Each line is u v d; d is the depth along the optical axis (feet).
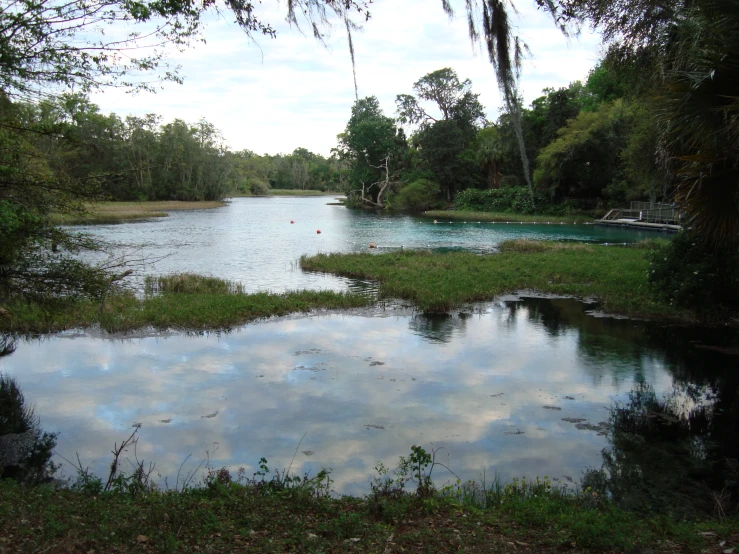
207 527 15.96
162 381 33.14
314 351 39.27
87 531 15.20
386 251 98.02
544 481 21.88
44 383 32.68
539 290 62.23
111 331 43.65
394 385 32.78
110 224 153.58
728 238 29.96
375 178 253.24
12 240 25.23
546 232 135.85
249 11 18.95
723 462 24.08
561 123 181.78
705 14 26.32
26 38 21.97
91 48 22.65
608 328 46.16
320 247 104.94
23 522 15.44
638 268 71.05
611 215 162.09
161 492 20.04
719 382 33.81
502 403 30.35
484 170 209.56
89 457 23.93
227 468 23.04
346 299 54.34
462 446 25.34
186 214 201.67
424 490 20.02
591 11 42.83
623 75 49.49
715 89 25.98
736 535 16.34
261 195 444.96
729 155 26.27
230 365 36.09
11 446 24.76
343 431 26.66
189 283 60.18
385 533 16.20
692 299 49.32
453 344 41.39
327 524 16.69
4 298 27.84
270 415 28.37
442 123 220.02
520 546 15.33
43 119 24.56
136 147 167.22
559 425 27.71
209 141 282.36
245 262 83.76
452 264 76.33
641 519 18.51
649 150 66.85
